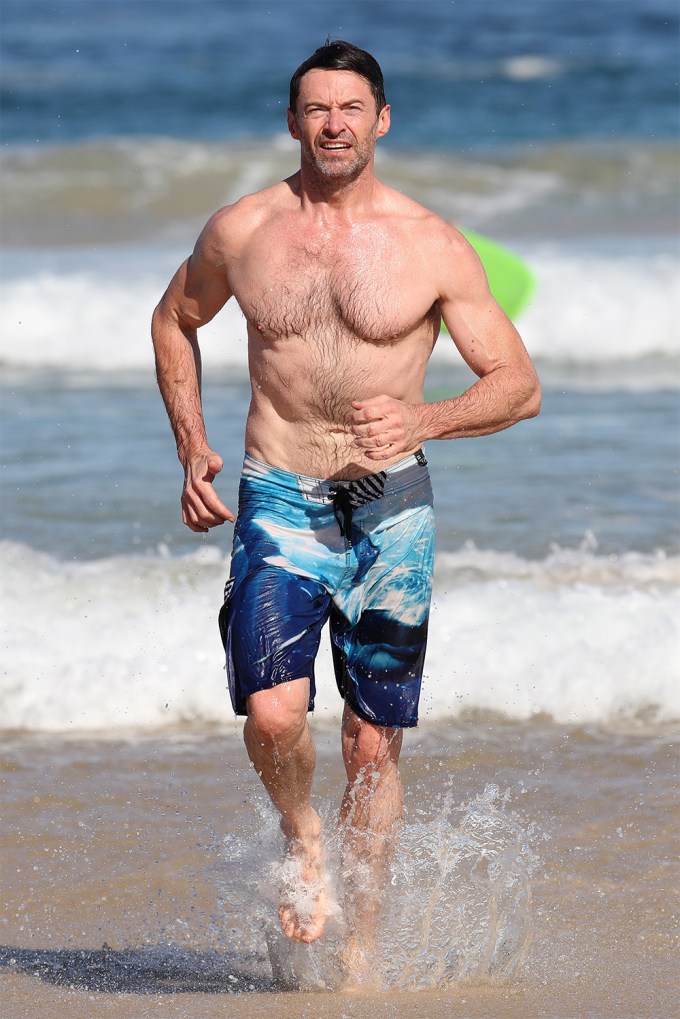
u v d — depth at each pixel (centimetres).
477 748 1756
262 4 17100
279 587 1180
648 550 2342
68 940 1284
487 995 1142
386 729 1230
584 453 3009
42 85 9881
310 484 1205
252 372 1230
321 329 1178
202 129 8438
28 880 1409
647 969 1198
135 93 9575
